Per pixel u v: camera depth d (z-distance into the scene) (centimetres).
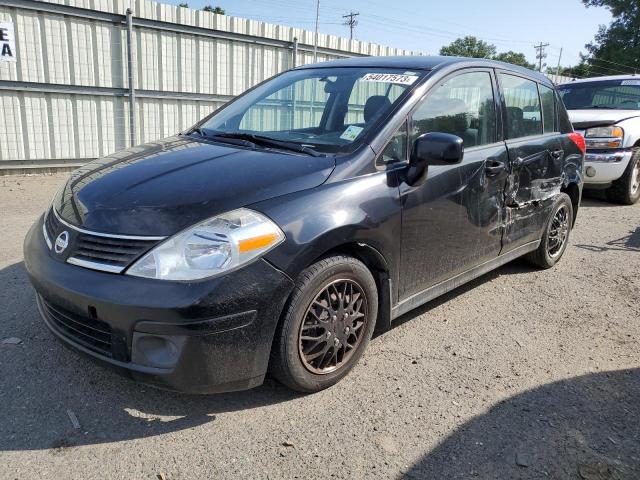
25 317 362
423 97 345
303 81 398
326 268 277
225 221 250
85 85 934
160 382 245
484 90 401
